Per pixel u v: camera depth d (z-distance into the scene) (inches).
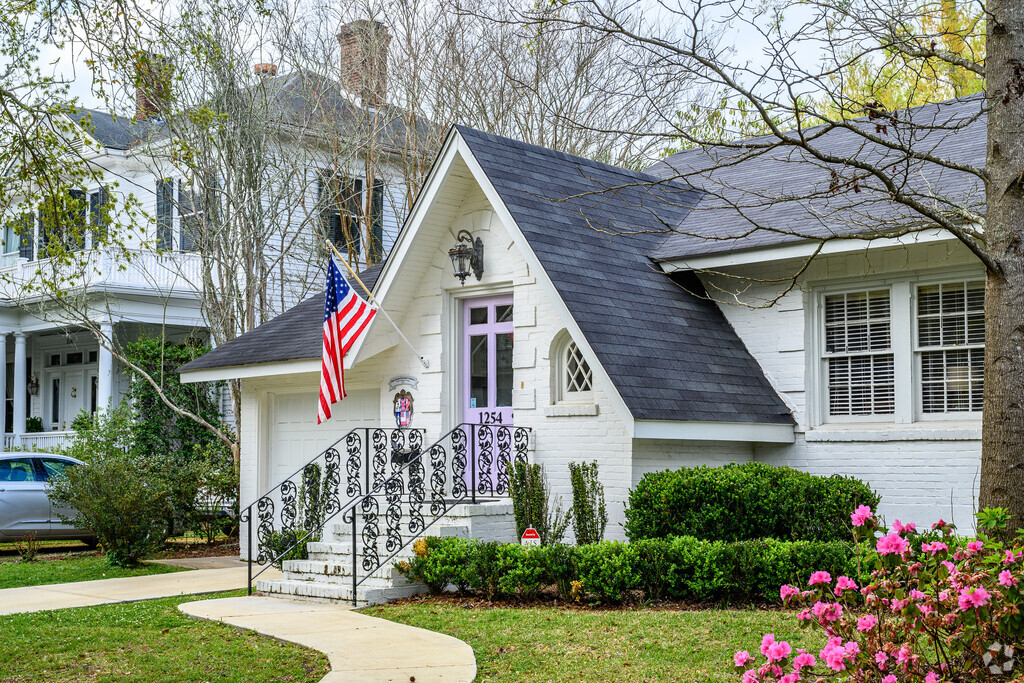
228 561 693.9
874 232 431.8
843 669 245.8
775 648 240.5
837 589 275.3
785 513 458.0
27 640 402.6
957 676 261.1
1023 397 325.1
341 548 540.7
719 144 318.3
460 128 568.1
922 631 264.7
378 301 606.5
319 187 1061.1
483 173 549.6
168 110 653.9
